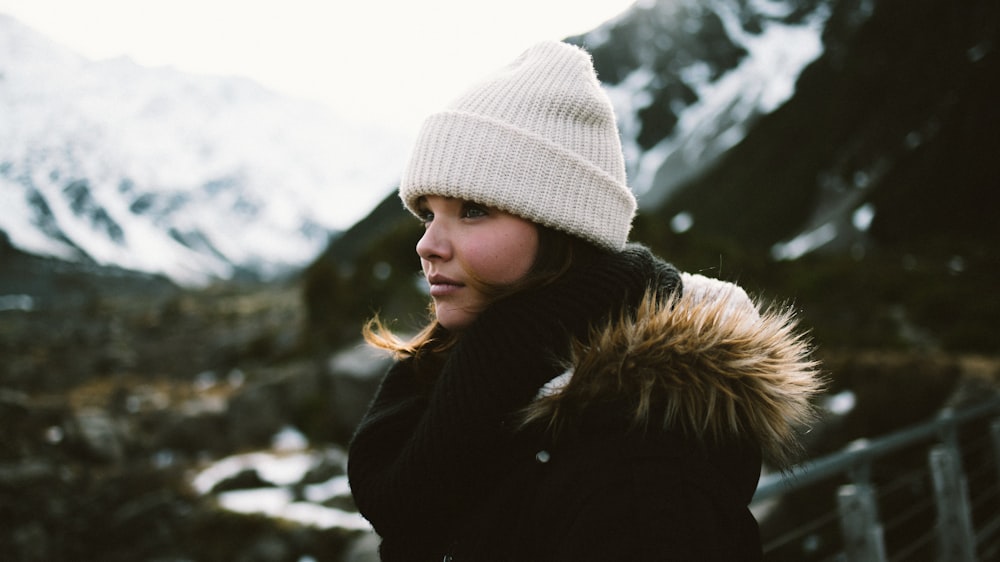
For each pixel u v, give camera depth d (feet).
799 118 309.22
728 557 2.06
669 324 2.34
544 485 2.21
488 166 2.49
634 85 520.01
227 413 48.91
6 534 33.27
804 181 267.80
